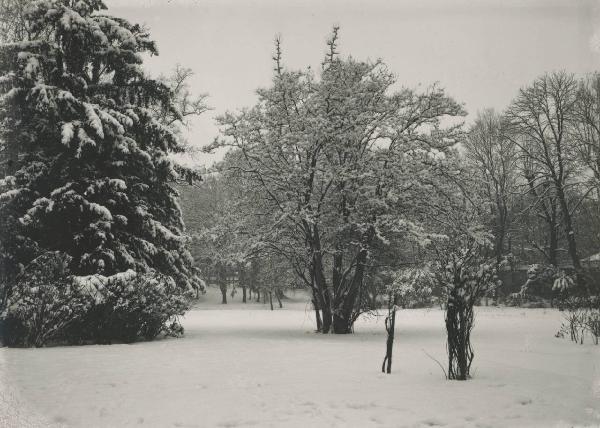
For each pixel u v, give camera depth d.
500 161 39.50
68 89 15.05
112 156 15.64
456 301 7.80
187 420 5.32
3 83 14.42
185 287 17.75
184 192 42.00
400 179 17.05
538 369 8.52
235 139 18.00
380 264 18.41
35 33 15.59
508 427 4.98
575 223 32.50
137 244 15.63
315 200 17.95
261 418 5.38
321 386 7.06
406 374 8.14
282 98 18.22
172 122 23.03
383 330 18.91
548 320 22.94
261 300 58.41
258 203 18.78
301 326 21.67
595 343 12.88
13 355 10.30
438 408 5.72
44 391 6.70
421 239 16.23
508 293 43.53
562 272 33.81
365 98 18.45
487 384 7.10
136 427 5.10
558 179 33.50
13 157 14.70
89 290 12.67
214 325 22.41
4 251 13.48
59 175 14.85
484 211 19.14
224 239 19.33
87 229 14.44
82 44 15.49
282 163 18.20
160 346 12.40
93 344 13.03
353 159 17.64
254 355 10.69
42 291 12.15
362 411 5.63
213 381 7.49
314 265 17.94
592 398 6.16
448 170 17.89
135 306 13.54
